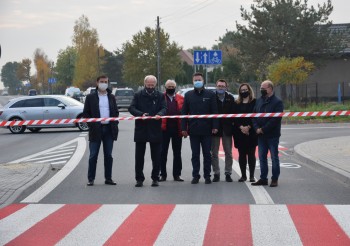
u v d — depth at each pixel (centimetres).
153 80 1221
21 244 776
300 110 3459
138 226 866
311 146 1900
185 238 792
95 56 10938
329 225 852
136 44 7225
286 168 1494
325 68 4969
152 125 1212
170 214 944
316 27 4769
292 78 3938
